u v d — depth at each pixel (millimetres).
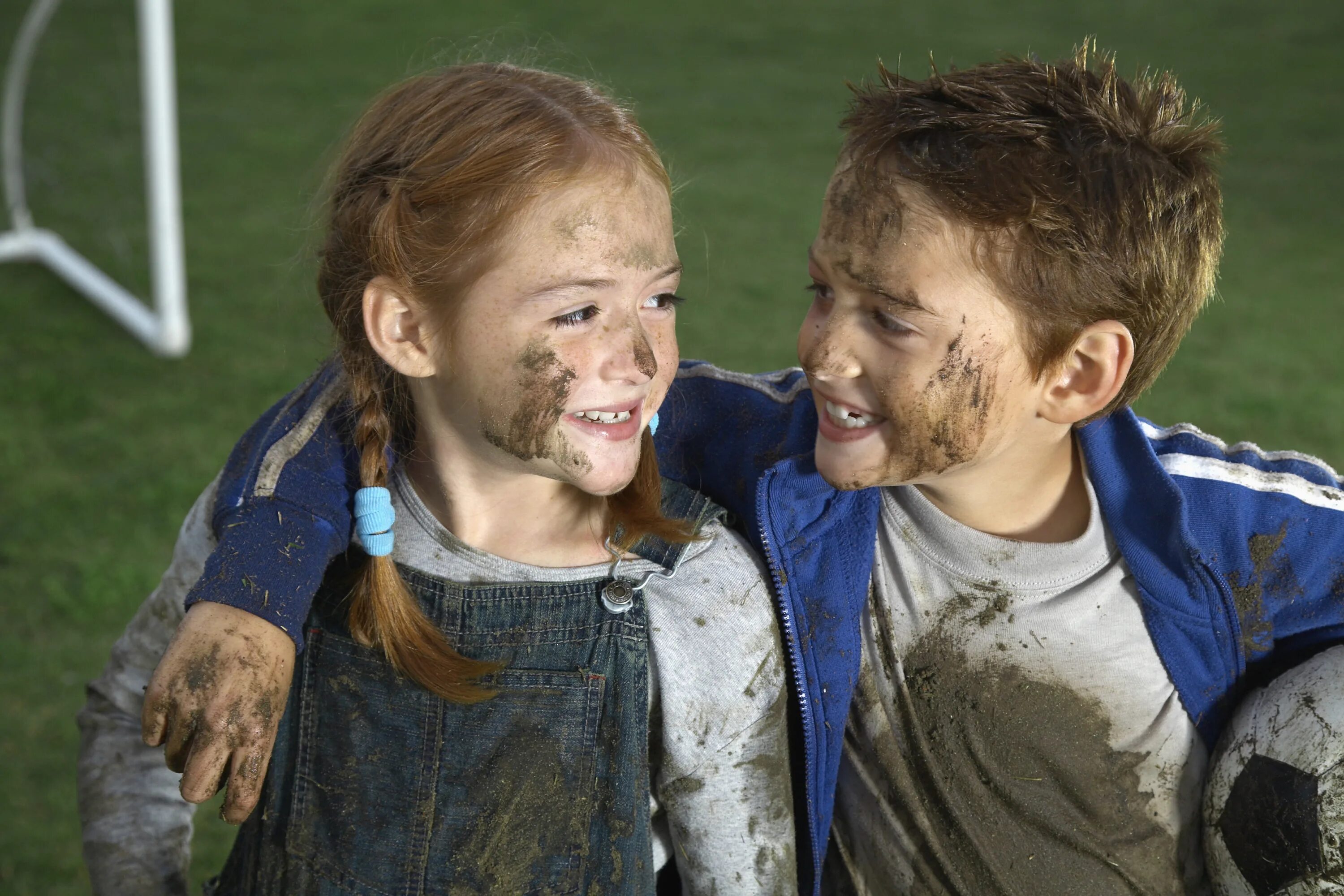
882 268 1453
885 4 14875
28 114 10086
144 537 4590
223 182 8781
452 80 1503
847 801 1759
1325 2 14734
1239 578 1606
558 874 1532
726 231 8000
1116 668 1636
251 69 11641
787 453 1700
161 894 1671
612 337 1441
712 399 1810
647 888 1564
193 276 7168
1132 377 1592
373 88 11141
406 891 1531
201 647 1371
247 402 5734
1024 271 1444
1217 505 1603
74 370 5953
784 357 6258
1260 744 1578
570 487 1587
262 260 7422
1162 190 1517
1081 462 1654
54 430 5371
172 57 11891
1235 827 1594
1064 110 1518
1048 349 1490
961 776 1674
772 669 1585
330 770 1575
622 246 1424
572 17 13984
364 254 1486
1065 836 1668
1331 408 5859
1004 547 1624
